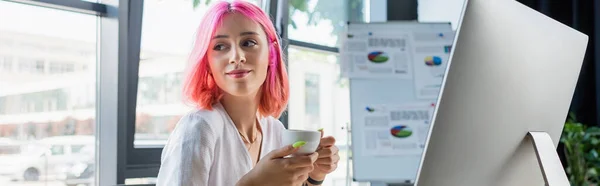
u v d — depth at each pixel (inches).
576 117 151.7
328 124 146.9
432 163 36.5
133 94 112.2
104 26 112.0
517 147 41.2
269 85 53.1
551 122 43.3
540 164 40.0
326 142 51.1
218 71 48.5
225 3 49.7
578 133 139.1
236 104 50.4
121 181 110.6
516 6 38.5
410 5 155.3
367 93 126.7
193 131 46.4
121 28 109.2
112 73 110.9
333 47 149.3
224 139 48.9
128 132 111.8
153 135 116.6
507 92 38.6
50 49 106.3
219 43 48.7
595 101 151.6
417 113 126.6
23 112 103.3
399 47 129.0
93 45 112.8
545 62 41.2
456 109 35.7
